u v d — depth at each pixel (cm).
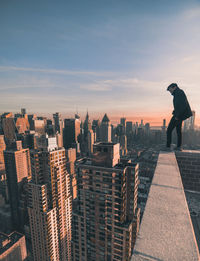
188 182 1553
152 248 318
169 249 308
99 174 3456
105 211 3594
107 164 3409
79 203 3909
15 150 19500
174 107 1375
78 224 4109
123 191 3416
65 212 9806
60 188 9075
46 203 8438
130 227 3597
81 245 4238
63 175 9300
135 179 3569
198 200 1268
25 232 17525
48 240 8631
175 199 497
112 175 3319
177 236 342
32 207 8550
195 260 273
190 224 378
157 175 717
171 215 416
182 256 287
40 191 8050
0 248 11156
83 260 4369
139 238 355
